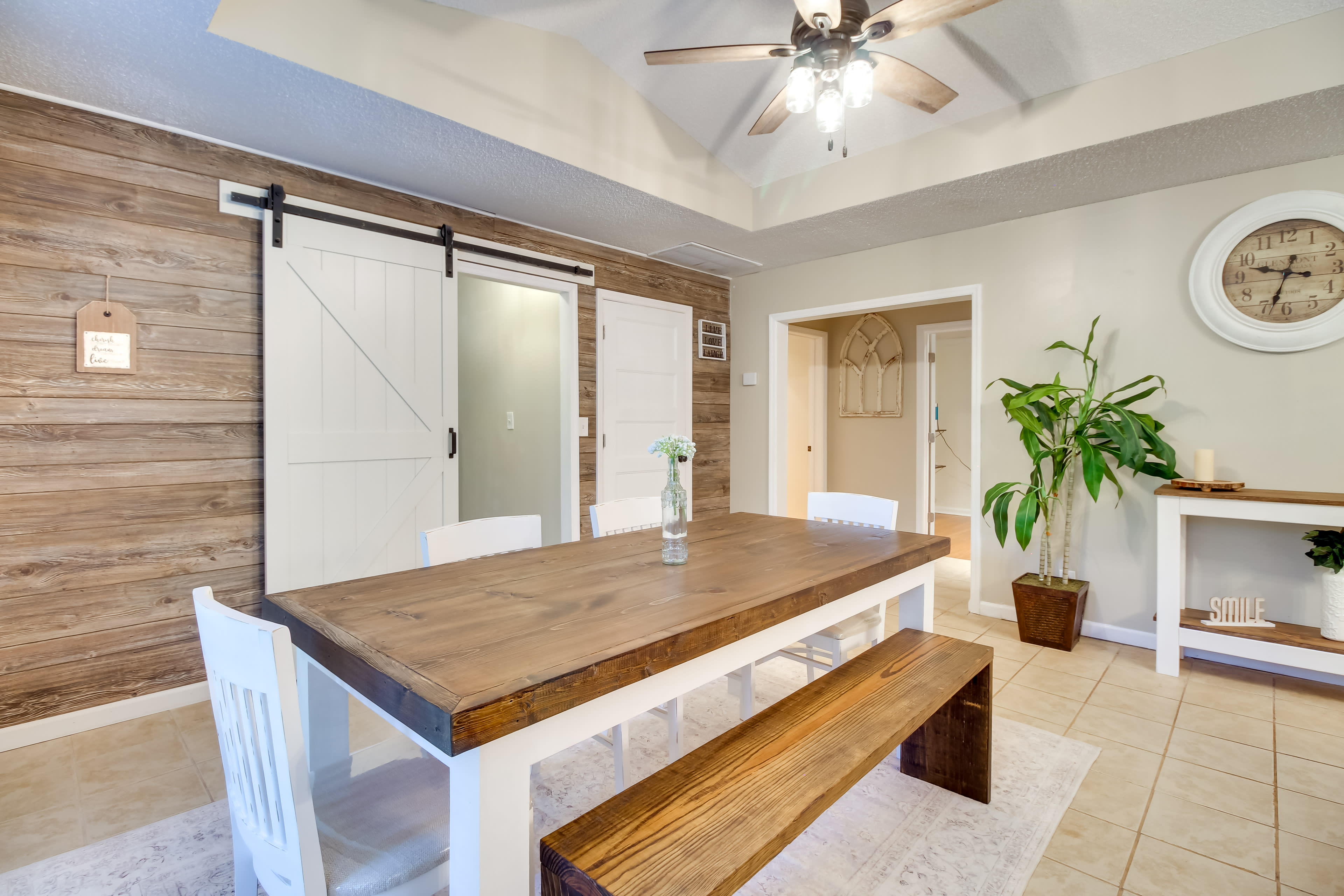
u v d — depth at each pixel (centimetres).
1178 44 250
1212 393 313
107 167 243
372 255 308
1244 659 307
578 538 415
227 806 196
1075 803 199
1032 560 371
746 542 223
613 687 115
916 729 165
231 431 273
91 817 190
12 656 229
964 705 200
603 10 271
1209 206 312
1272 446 299
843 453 666
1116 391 326
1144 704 267
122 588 249
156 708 256
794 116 328
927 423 607
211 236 266
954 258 396
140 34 195
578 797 202
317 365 291
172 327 258
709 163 365
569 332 406
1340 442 284
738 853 107
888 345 631
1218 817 191
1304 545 297
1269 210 294
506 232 368
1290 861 171
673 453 186
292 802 99
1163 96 258
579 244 407
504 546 217
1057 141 284
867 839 181
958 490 809
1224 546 316
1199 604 323
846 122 329
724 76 308
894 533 240
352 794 130
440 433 334
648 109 329
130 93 230
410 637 125
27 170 228
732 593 157
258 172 277
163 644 258
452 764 104
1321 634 276
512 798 106
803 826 118
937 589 452
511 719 100
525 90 274
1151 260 328
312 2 214
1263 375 301
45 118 231
